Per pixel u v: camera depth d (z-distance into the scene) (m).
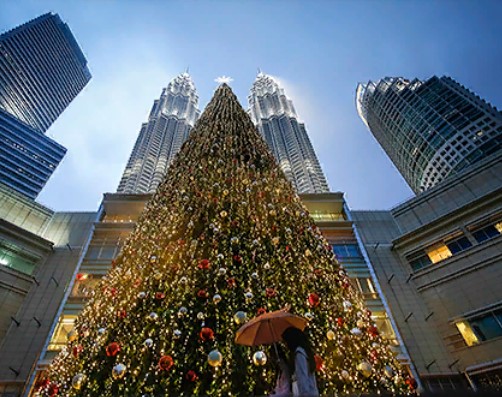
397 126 99.25
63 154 93.31
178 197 12.31
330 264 10.84
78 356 7.84
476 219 17.72
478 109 76.44
